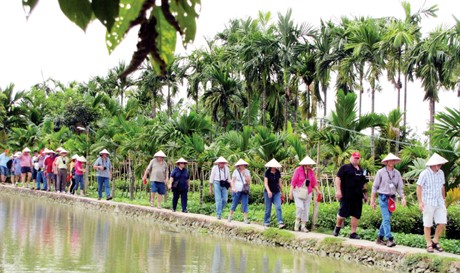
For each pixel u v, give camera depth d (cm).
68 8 116
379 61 2334
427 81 2478
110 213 1936
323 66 2548
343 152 1370
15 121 4238
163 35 127
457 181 1164
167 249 1129
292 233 1245
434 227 1229
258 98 3080
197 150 1925
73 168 2517
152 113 4284
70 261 943
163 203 2011
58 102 4516
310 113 2855
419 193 987
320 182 1609
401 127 2252
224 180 1546
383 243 1073
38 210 1908
